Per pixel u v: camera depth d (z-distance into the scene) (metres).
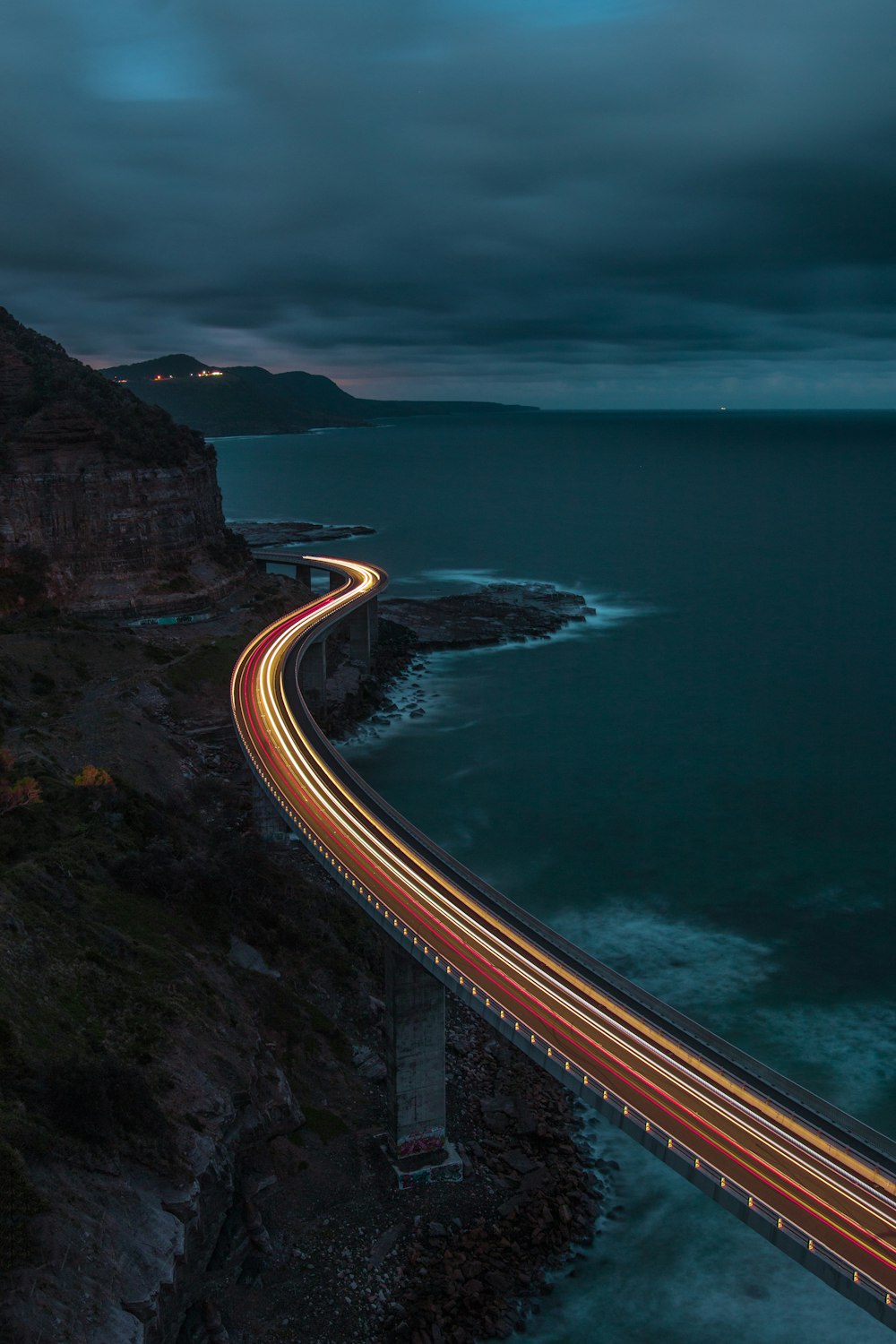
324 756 117.69
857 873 116.38
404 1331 59.62
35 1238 48.34
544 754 153.62
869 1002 92.44
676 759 151.50
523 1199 70.12
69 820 93.56
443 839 124.75
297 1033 79.94
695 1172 51.06
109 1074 59.31
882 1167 52.41
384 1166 71.25
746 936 103.12
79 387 190.38
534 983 67.69
